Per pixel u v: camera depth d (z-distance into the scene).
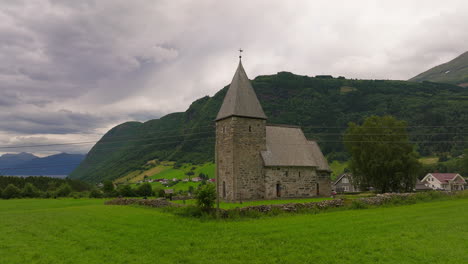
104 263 16.78
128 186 71.06
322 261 16.66
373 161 59.94
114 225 25.80
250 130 48.16
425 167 115.31
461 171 113.12
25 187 82.31
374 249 18.34
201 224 25.62
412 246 18.69
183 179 123.94
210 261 16.92
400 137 60.78
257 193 47.31
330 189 54.22
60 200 61.69
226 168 47.53
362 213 30.67
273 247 19.03
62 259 17.45
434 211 30.92
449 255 17.12
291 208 31.66
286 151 51.12
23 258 17.59
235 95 47.88
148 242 20.48
